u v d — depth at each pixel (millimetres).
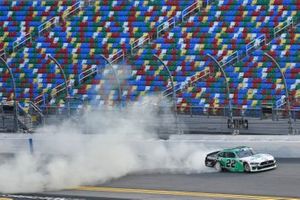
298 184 55906
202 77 100188
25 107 91250
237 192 53281
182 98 97438
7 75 110875
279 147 71875
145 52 107812
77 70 108438
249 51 102375
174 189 56250
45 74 109312
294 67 97500
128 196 53375
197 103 95938
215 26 107812
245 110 78750
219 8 110000
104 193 55312
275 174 61531
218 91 97188
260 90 95438
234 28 106312
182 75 101688
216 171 65750
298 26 103562
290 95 92812
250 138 74750
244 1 109625
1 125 87938
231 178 60656
